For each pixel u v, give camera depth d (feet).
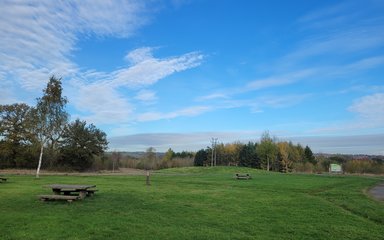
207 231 40.73
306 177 163.32
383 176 199.00
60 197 60.39
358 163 287.07
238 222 46.44
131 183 109.81
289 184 115.65
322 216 51.57
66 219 45.44
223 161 398.01
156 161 334.03
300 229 42.60
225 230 41.60
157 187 96.12
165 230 40.60
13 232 37.96
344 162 318.04
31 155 222.07
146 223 44.29
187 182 118.83
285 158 341.41
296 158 358.02
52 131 146.92
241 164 382.42
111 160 271.69
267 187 102.99
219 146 402.31
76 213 50.34
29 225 41.42
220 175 175.52
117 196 71.46
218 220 47.62
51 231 38.78
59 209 53.62
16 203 58.85
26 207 55.11
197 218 48.78
